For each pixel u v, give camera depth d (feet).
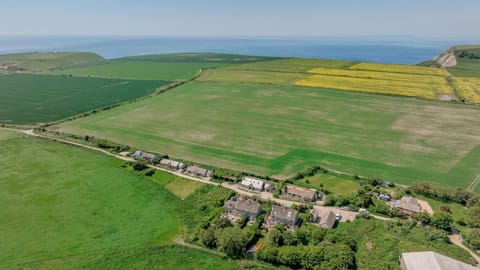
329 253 157.99
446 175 248.93
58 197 223.71
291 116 393.09
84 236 184.44
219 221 189.57
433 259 150.82
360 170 259.80
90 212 207.21
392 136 326.24
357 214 203.41
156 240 181.37
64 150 302.45
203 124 371.35
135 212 207.82
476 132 331.57
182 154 293.43
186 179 249.55
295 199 221.25
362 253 168.45
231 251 168.14
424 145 303.48
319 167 262.67
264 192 231.71
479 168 257.75
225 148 305.12
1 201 218.18
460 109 405.59
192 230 190.39
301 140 320.29
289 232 185.16
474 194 212.64
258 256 165.89
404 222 191.42
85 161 278.87
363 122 368.07
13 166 268.82
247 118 388.98
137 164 264.52
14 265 161.99
